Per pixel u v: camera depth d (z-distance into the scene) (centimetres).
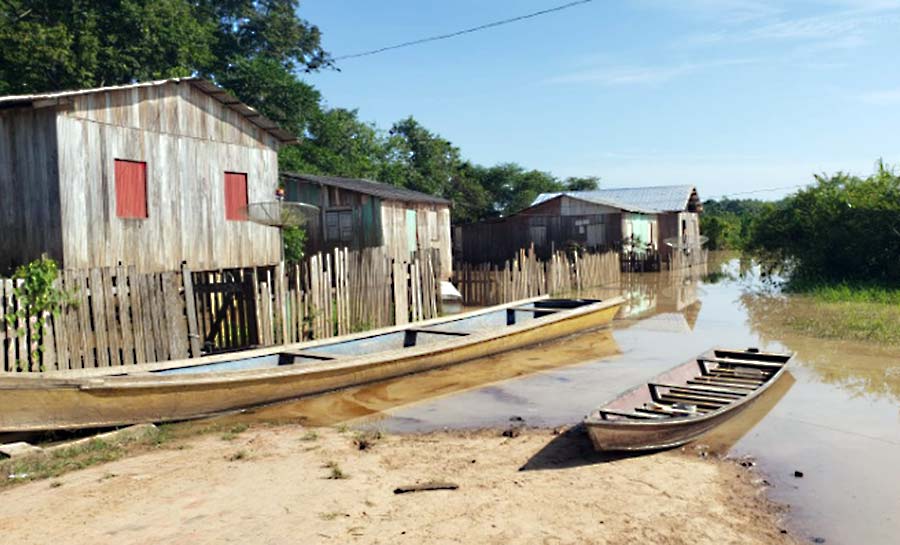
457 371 1141
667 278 2945
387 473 657
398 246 2256
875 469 655
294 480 637
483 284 2138
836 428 785
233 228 1451
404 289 1502
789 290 2242
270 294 1179
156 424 827
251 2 4228
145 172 1258
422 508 566
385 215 2178
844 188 2477
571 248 3008
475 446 745
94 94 1164
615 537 511
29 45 2455
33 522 543
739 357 1082
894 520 542
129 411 789
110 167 1191
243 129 1484
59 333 873
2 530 529
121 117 1213
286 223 1274
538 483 625
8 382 696
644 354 1273
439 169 5050
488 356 1227
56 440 783
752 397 828
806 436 757
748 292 2319
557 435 779
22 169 1138
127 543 505
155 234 1272
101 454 717
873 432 769
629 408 783
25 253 1144
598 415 709
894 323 1480
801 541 507
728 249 5400
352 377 992
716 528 528
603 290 2447
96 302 919
